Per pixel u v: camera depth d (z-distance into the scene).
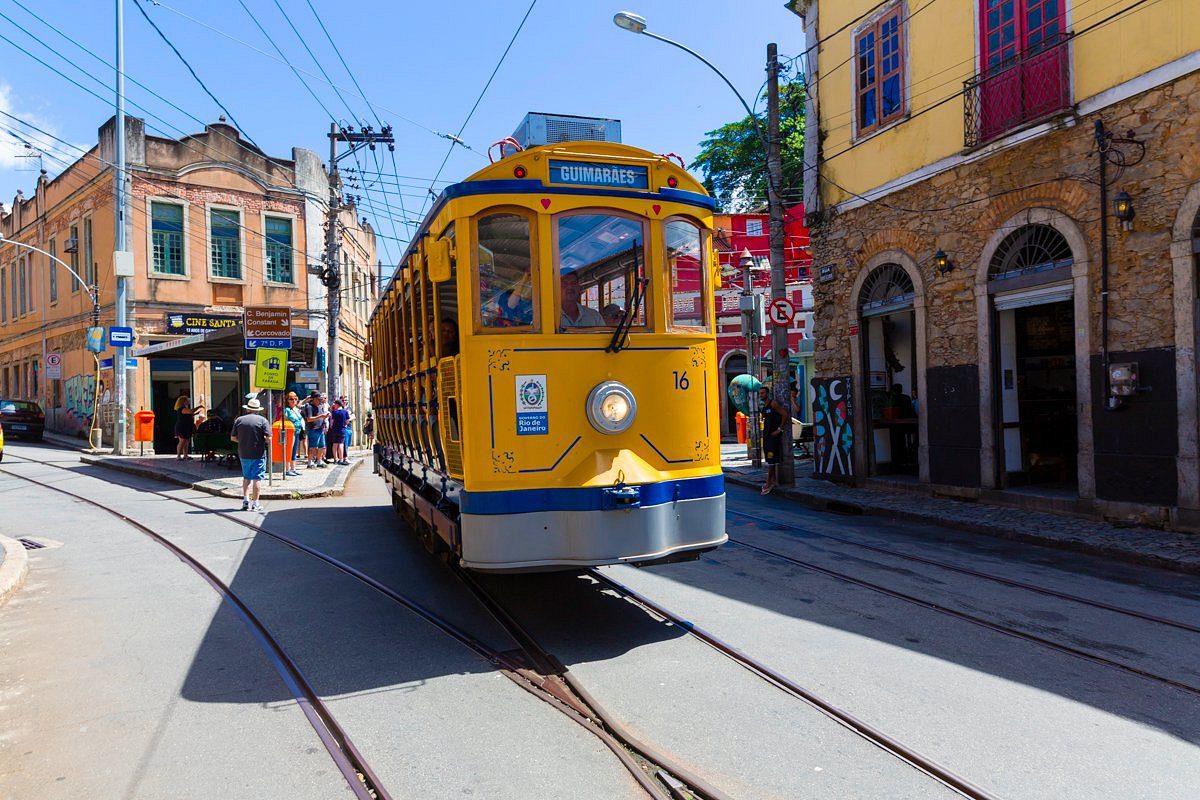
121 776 3.80
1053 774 3.67
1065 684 4.79
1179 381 8.90
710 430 6.09
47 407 32.78
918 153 12.71
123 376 22.97
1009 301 11.20
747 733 4.16
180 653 5.60
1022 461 11.69
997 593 6.92
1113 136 9.57
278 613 6.57
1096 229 9.83
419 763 3.87
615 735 4.17
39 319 33.41
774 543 9.33
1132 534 8.91
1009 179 11.06
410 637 5.91
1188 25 8.76
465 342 5.52
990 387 11.48
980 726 4.20
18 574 7.57
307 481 16.11
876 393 14.34
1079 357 10.03
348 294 33.91
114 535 10.32
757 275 26.05
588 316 5.76
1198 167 8.70
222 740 4.19
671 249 6.02
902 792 3.53
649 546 5.61
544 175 5.69
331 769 3.85
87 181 27.72
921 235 12.73
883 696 4.61
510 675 5.08
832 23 14.81
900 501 12.15
